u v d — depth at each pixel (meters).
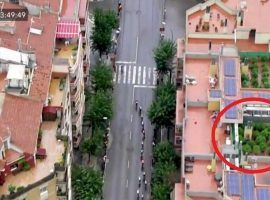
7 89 176.88
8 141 165.38
